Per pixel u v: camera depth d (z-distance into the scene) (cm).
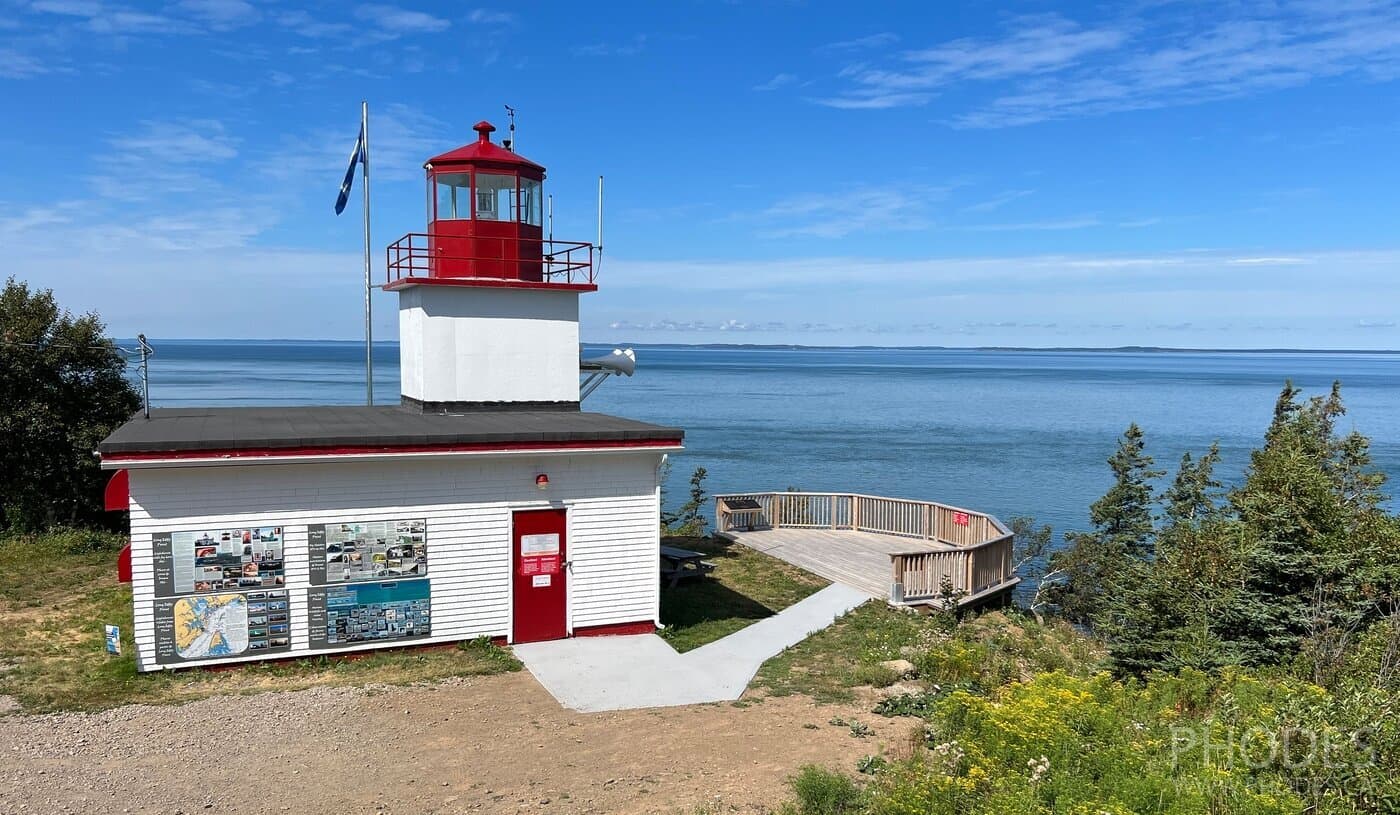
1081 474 5153
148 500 1196
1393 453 5966
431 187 1747
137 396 2388
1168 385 15638
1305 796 787
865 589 1758
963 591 1730
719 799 863
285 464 1237
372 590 1308
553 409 1769
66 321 2239
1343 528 1443
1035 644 1547
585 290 1766
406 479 1315
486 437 1326
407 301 1816
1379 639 1181
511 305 1734
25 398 2147
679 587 1784
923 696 1192
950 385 15138
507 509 1372
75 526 2225
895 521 2247
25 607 1551
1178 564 1461
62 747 975
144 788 874
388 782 897
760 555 2059
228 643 1242
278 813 826
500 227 1745
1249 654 1337
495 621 1378
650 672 1275
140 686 1178
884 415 8981
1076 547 2797
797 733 1052
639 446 1420
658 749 996
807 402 10700
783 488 4556
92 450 2164
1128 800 734
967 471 5234
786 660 1352
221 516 1228
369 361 2325
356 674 1243
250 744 994
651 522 1462
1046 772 807
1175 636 1368
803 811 826
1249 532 1452
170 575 1212
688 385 14462
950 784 791
